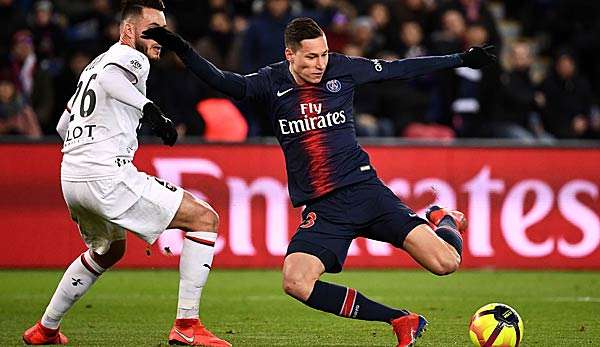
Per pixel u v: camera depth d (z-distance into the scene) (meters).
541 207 43.84
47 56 53.72
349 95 23.88
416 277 41.47
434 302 34.06
